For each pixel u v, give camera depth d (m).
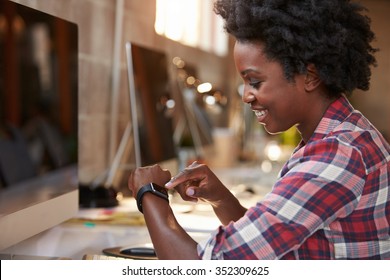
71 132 2.06
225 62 6.75
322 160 1.34
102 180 3.20
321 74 1.39
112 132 3.40
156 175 1.60
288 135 6.81
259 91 1.42
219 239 1.35
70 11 2.81
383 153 1.43
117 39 3.42
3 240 1.58
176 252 1.41
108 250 1.94
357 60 1.43
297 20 1.35
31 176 1.74
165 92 3.38
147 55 3.05
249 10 1.38
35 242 2.05
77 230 2.28
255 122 6.13
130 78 2.78
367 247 1.37
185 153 4.40
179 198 3.26
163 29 4.55
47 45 1.87
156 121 3.13
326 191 1.32
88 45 3.05
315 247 1.35
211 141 4.64
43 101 1.84
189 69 4.54
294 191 1.32
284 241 1.30
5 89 1.61
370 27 1.47
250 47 1.41
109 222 2.41
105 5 3.28
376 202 1.38
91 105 3.12
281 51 1.38
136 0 3.83
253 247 1.32
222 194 1.83
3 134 1.60
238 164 5.63
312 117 1.46
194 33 5.64
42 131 1.83
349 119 1.44
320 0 1.37
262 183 4.18
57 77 1.94
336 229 1.35
